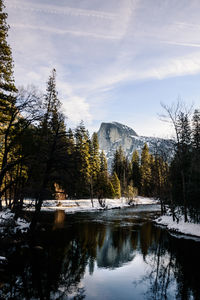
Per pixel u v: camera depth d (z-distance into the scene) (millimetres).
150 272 11422
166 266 12375
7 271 10469
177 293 8922
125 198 65312
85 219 29828
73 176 17812
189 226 21609
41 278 10039
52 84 20594
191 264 12742
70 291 8906
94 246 16266
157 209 46500
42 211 35906
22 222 18516
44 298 8164
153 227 24609
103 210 42906
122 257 13859
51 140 17438
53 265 11703
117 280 10289
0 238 13211
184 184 23422
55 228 22469
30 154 14227
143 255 14375
